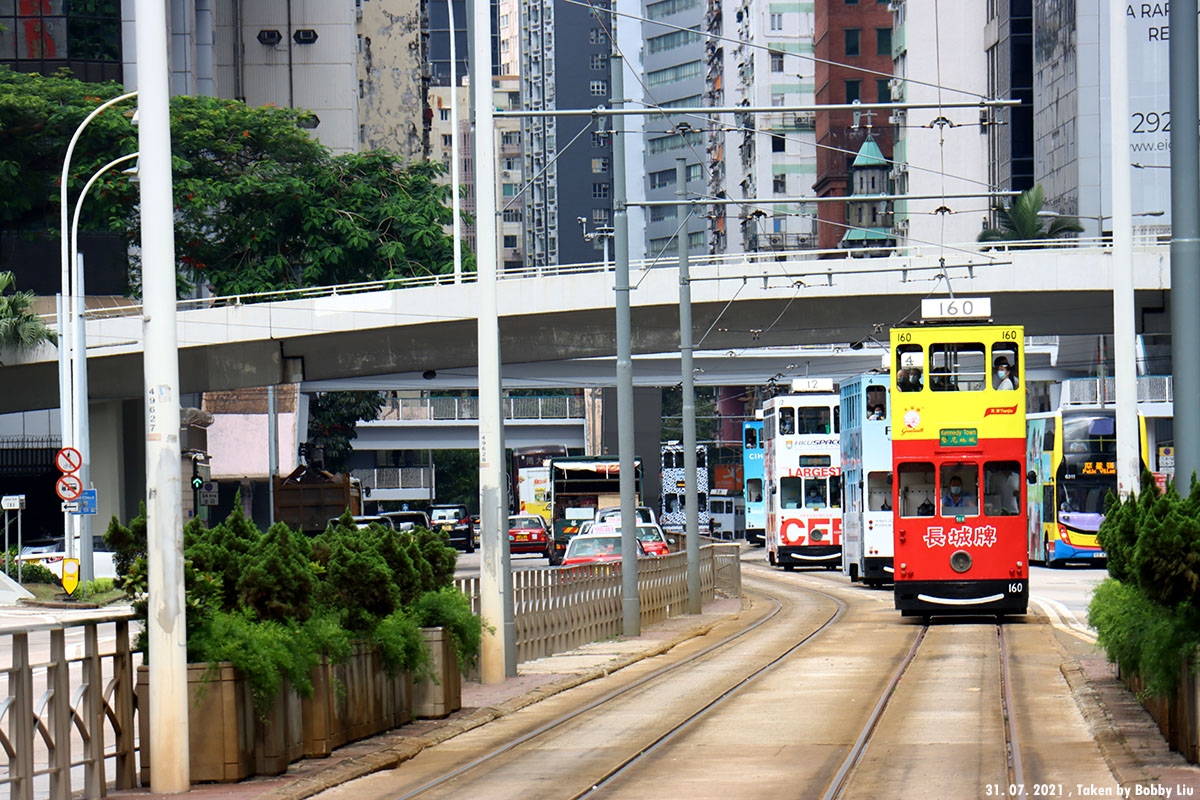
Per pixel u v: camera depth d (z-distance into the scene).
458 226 127.12
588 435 198.62
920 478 58.31
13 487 132.25
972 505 58.00
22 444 130.38
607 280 106.19
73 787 23.78
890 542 83.19
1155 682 24.52
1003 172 174.50
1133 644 27.81
